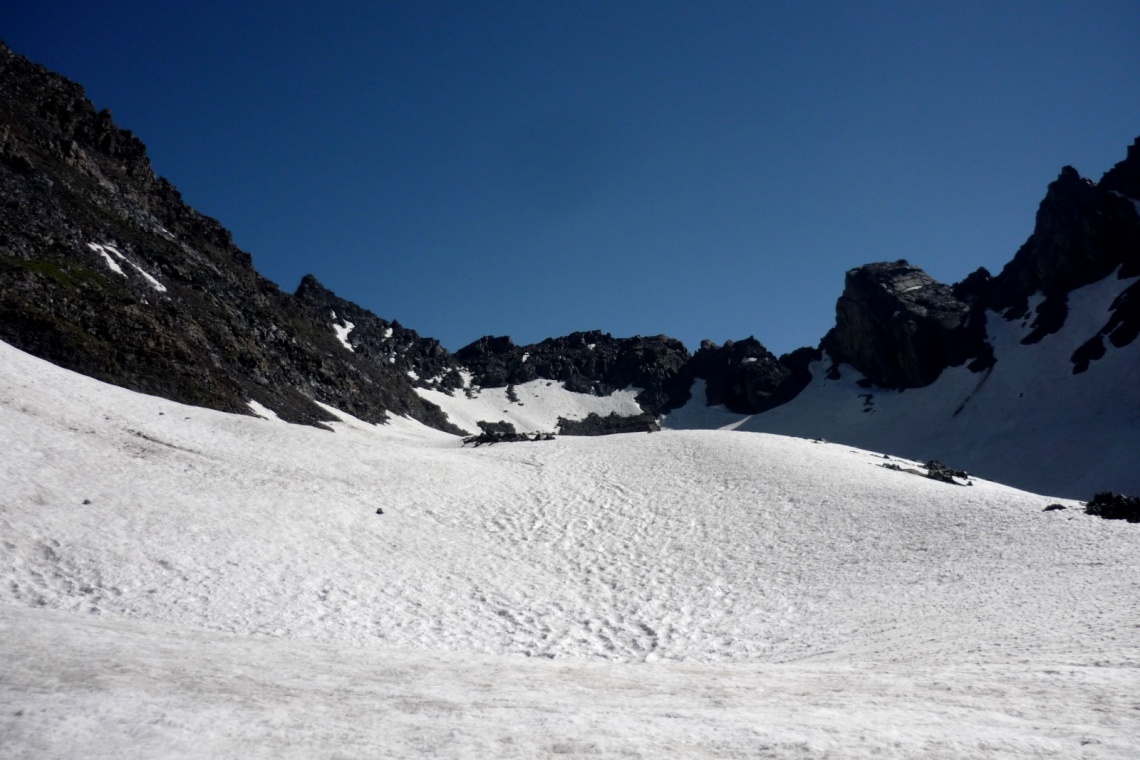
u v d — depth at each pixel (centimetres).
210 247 12769
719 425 18675
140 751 822
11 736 848
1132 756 876
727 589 3145
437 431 13250
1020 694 1266
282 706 1051
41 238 7806
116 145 12050
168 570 2608
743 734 957
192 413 4922
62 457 3369
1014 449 12062
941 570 3181
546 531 3847
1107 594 2509
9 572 2353
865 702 1217
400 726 961
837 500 4262
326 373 11388
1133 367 12512
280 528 3225
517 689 1302
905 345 16325
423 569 3134
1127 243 14725
